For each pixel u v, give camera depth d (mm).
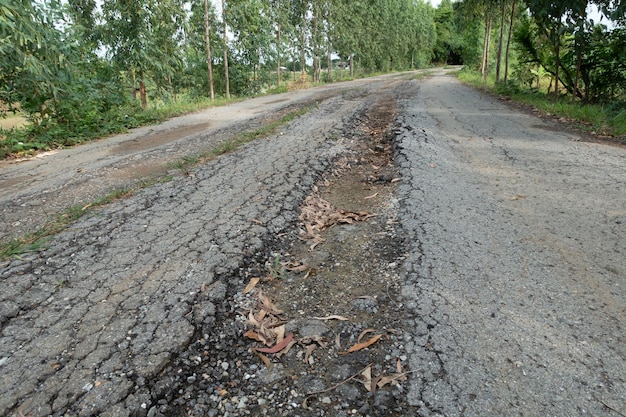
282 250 3543
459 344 2262
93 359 2191
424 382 2037
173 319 2512
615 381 1990
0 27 6965
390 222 3914
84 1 11945
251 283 2998
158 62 13820
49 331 2398
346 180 5434
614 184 4641
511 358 2150
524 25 13727
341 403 1982
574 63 12039
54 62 8266
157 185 4930
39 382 2041
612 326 2365
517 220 3785
